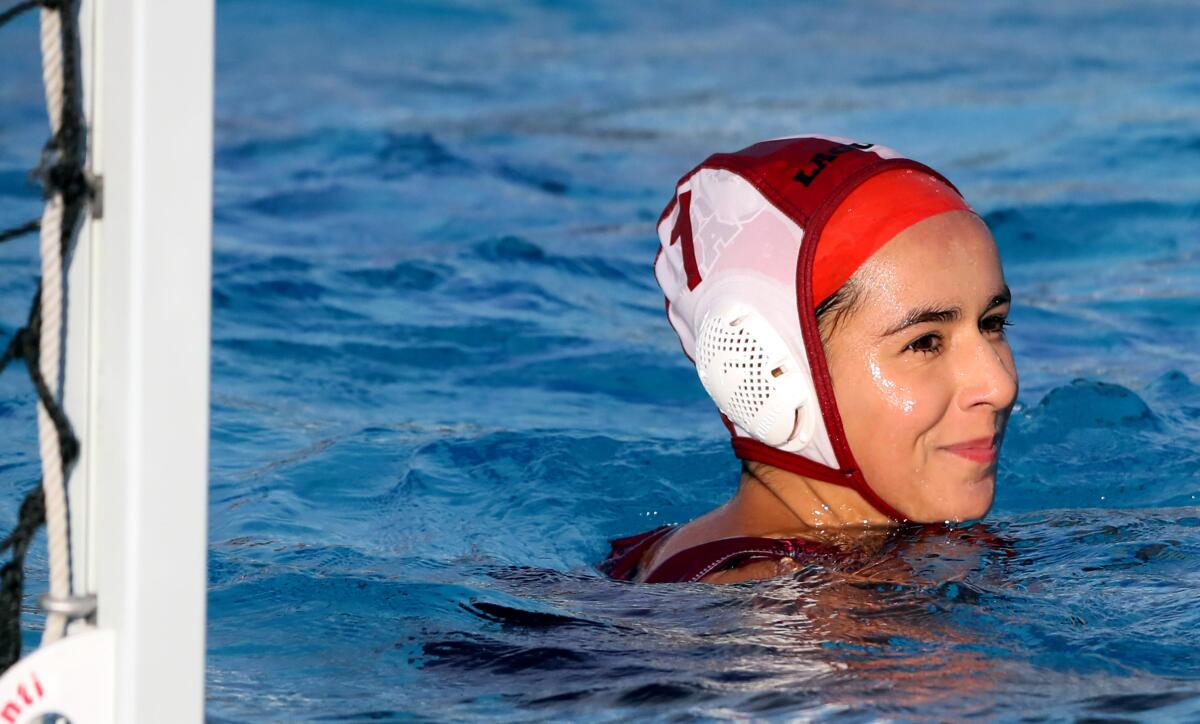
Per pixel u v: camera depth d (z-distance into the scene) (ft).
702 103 60.70
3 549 10.43
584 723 11.94
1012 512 19.85
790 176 15.69
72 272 10.02
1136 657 13.01
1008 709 11.77
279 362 29.01
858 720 11.58
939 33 73.72
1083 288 34.68
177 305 9.77
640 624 14.47
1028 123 54.44
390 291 34.06
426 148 50.16
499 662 13.62
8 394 25.05
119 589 9.83
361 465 22.58
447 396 27.48
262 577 16.49
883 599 14.40
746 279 15.55
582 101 61.21
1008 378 15.51
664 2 82.64
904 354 15.43
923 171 15.80
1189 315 32.17
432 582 16.21
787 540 15.89
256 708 12.55
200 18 9.73
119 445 9.76
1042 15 77.00
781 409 15.56
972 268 15.35
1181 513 18.04
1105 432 22.88
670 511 20.81
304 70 65.00
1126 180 44.80
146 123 9.60
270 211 41.78
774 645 13.46
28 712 9.86
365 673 13.51
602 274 36.32
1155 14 75.92
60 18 9.76
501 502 20.99
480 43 72.49
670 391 28.22
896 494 15.79
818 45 71.92
